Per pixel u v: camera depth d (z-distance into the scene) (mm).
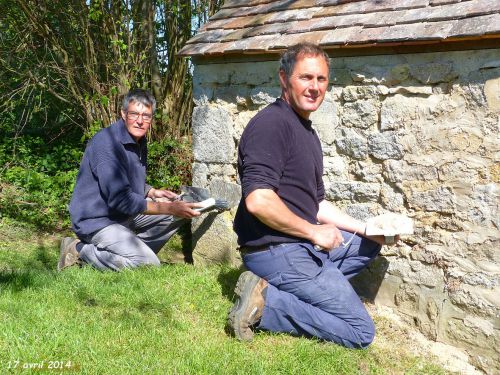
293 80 3105
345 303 3146
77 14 6812
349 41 3643
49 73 7363
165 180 6672
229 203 4527
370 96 3768
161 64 7551
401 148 3660
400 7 3703
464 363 3422
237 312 3141
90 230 4352
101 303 3590
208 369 2812
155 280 4012
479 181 3365
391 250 3766
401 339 3564
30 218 6125
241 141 3182
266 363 2924
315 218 3293
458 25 3289
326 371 2934
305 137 3178
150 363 2836
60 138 8250
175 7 7051
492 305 3324
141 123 4359
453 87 3432
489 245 3334
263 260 3201
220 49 4367
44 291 3715
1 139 7977
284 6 4477
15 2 6793
